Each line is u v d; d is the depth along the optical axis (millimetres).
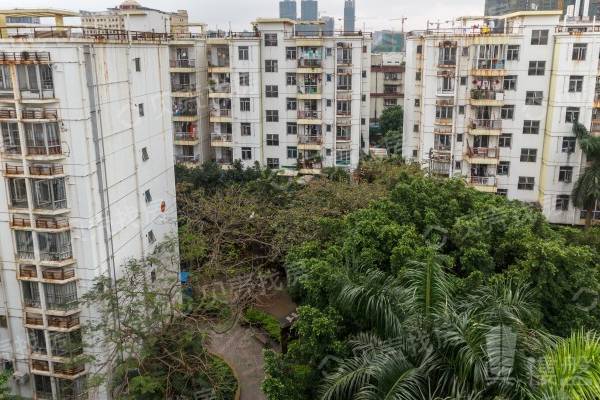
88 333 21344
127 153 24078
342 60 45531
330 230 24328
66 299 22500
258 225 32219
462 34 40250
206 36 49469
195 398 21125
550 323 17891
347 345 15352
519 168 41656
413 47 49000
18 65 19938
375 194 33250
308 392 16031
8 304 22984
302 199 34750
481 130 40906
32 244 22125
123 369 19984
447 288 13531
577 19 44562
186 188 38688
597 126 38406
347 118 46594
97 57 21141
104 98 21891
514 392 10242
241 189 37344
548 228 22922
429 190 24375
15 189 21641
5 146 20938
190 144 47062
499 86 40250
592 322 17375
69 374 22766
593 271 18859
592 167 36062
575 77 37812
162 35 27484
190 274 28047
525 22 38781
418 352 12344
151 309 22906
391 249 20062
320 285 17344
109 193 22688
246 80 46125
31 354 23344
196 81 47188
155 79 26516
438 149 42938
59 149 20766
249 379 26500
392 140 58938
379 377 11867
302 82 46281
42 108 20312
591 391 8672
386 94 72875
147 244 26578
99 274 22266
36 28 21969
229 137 47625
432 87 41812
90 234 21625
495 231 21812
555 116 38875
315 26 53031
